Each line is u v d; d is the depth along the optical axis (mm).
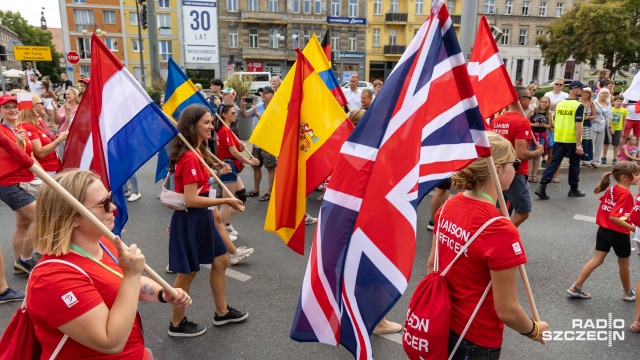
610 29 33406
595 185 8695
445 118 2008
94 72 2863
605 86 12570
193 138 3463
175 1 42031
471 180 1976
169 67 5324
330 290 2113
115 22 42438
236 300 4172
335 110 4141
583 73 48281
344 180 2078
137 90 3029
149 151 3059
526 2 46625
